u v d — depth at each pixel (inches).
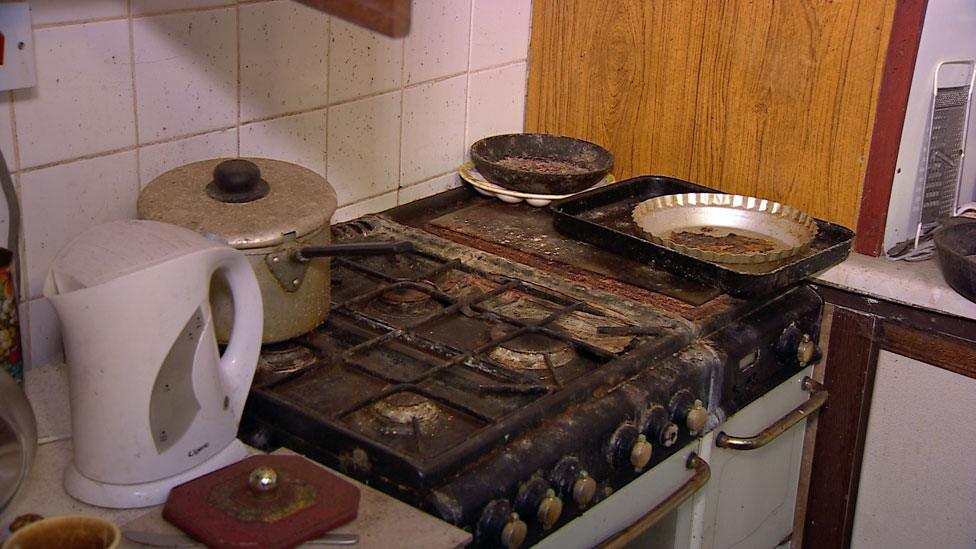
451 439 42.1
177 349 37.9
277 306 45.5
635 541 53.3
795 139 64.1
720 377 51.6
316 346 48.3
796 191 65.1
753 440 54.9
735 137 66.6
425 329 51.3
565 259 60.6
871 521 66.3
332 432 41.0
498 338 49.7
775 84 63.9
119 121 49.5
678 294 56.5
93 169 49.1
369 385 46.1
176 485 38.8
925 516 63.6
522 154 72.6
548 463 42.3
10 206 45.7
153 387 37.4
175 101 51.8
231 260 39.6
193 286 37.4
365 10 32.8
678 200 64.9
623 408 46.0
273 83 56.4
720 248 60.5
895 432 63.3
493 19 69.9
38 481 39.9
